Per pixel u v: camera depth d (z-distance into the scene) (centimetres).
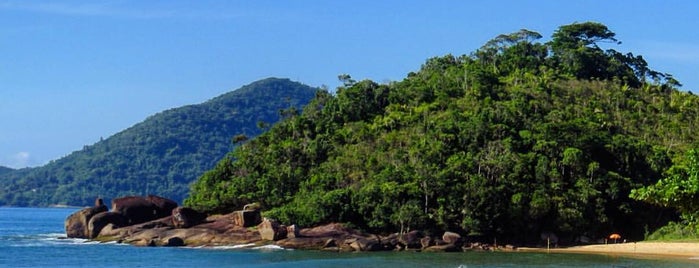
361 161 14162
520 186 12925
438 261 9769
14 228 18862
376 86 17412
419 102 16788
